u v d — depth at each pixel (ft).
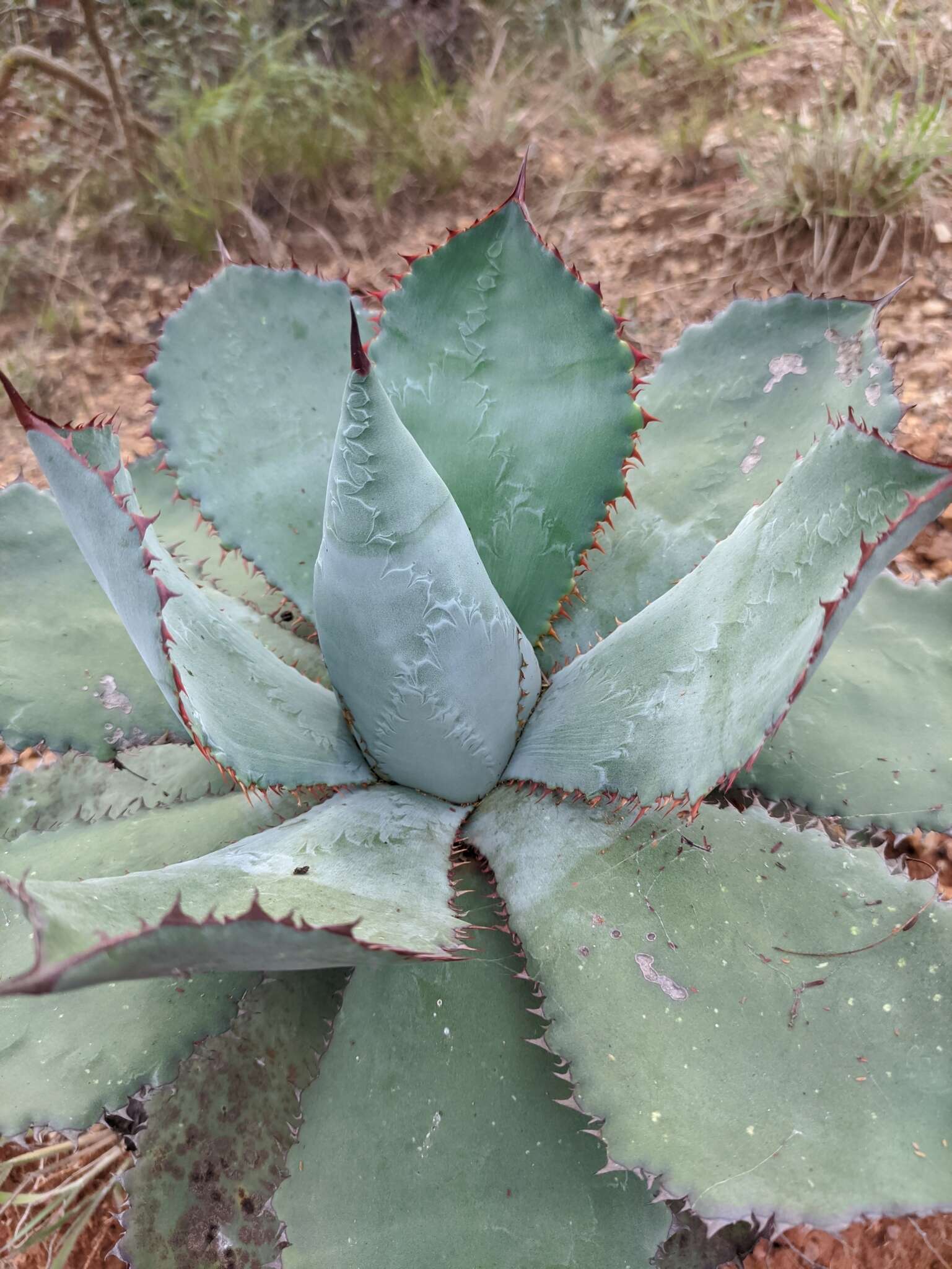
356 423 1.05
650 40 3.57
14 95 4.00
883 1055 1.08
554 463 1.41
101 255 3.62
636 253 3.06
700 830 1.28
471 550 1.21
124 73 3.88
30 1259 1.66
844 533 1.02
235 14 3.84
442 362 1.43
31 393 3.19
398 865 1.22
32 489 1.56
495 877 1.30
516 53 3.78
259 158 3.58
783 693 0.96
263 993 1.39
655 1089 1.08
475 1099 1.20
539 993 1.19
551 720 1.39
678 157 3.26
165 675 1.02
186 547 1.77
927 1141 1.02
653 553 1.52
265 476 1.57
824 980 1.14
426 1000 1.26
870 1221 0.97
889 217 2.72
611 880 1.24
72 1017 1.30
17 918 1.40
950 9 3.30
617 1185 1.14
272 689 1.32
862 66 3.24
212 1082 1.37
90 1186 1.67
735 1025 1.12
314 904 1.00
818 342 1.53
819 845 1.26
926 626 1.47
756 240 2.94
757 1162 1.01
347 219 3.52
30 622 1.50
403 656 1.22
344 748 1.40
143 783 1.61
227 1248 1.30
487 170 3.51
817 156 2.81
